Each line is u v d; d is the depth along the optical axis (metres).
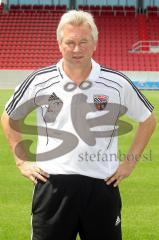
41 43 35.75
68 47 3.06
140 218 6.18
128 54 34.56
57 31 3.12
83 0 40.16
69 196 3.18
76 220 3.22
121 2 40.03
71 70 3.16
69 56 3.08
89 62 3.16
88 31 3.06
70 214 3.20
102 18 38.38
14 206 6.63
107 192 3.23
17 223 5.95
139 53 34.41
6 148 10.70
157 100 21.92
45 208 3.21
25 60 34.28
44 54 34.88
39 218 3.25
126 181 7.97
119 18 38.34
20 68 33.62
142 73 30.22
